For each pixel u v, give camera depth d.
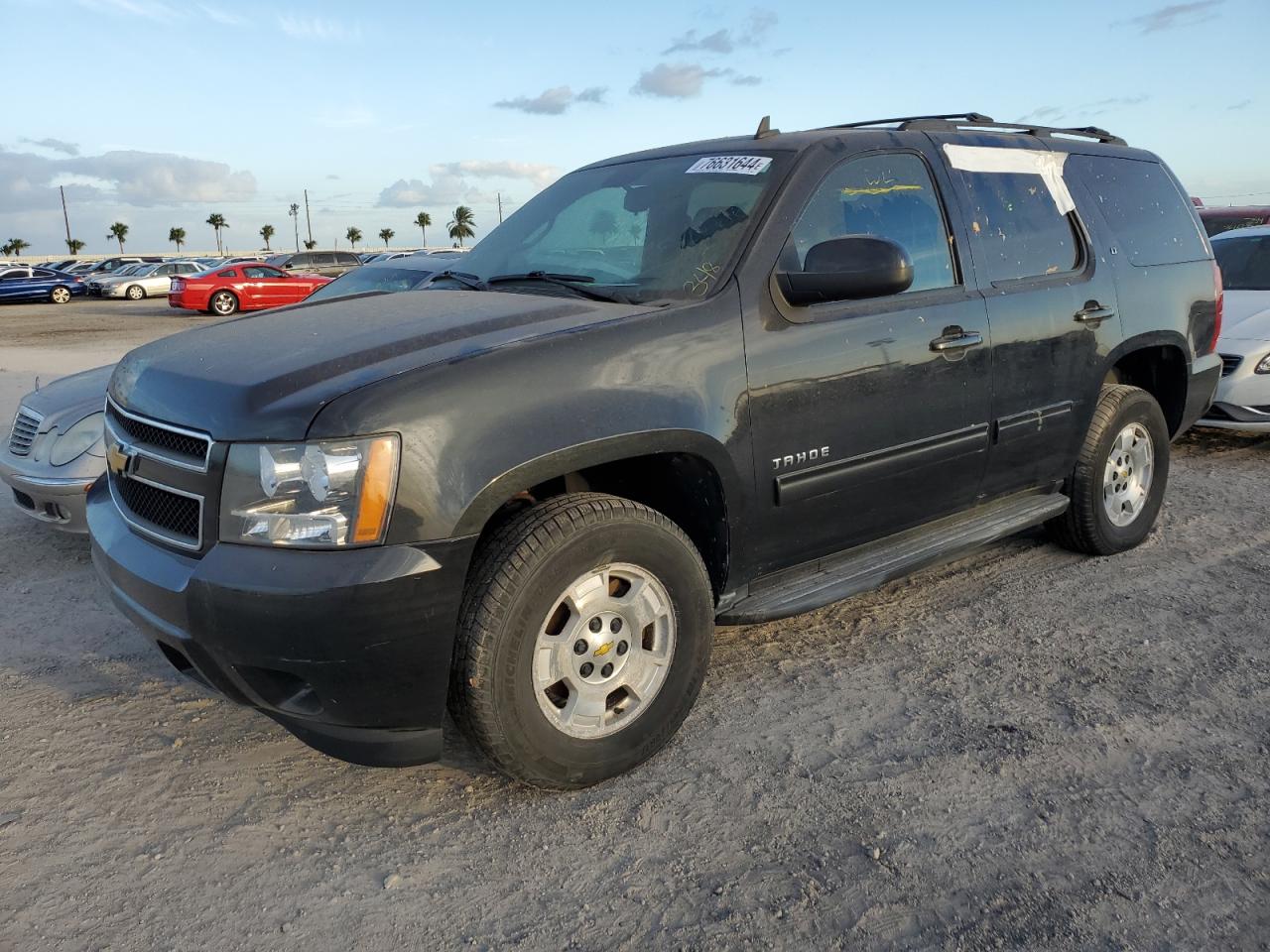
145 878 2.50
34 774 2.99
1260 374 6.55
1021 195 4.13
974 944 2.22
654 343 2.86
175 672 3.70
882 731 3.16
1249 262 8.03
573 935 2.28
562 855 2.57
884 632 3.96
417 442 2.42
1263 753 3.00
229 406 2.50
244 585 2.36
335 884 2.47
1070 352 4.14
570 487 3.17
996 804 2.75
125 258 46.38
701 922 2.31
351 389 2.44
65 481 4.78
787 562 3.35
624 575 2.83
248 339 2.95
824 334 3.23
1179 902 2.35
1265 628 3.93
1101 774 2.89
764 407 3.07
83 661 3.80
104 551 2.83
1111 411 4.48
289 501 2.38
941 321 3.58
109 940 2.28
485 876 2.50
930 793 2.81
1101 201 4.54
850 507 3.42
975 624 4.01
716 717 3.28
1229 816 2.68
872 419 3.38
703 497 3.10
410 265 7.31
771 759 3.01
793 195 3.30
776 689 3.47
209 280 26.92
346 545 2.37
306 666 2.38
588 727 2.82
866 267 3.02
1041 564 4.69
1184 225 5.00
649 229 3.48
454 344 2.68
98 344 18.55
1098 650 3.75
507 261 3.78
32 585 4.64
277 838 2.67
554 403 2.63
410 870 2.52
